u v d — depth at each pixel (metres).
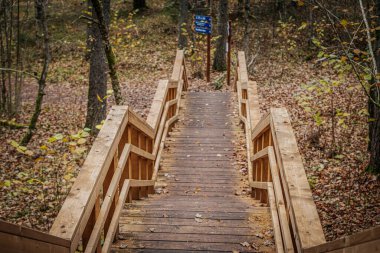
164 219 4.65
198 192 6.96
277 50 21.55
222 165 8.50
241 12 26.33
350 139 9.80
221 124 11.56
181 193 6.91
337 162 8.52
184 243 3.99
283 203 3.63
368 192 7.12
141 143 6.18
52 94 17.94
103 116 11.76
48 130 12.80
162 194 6.87
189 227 4.41
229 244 3.98
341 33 9.92
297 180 2.88
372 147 7.58
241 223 4.55
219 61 20.38
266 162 5.57
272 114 4.30
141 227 4.37
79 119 13.91
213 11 27.25
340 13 12.68
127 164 4.88
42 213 6.80
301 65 19.19
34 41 23.39
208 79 18.53
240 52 15.00
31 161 9.71
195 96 14.54
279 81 17.06
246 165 8.43
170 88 11.09
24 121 14.09
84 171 3.06
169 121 10.58
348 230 6.12
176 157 8.96
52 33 25.27
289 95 14.45
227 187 7.21
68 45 23.77
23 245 1.75
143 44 23.41
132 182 4.93
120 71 20.62
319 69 18.06
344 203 6.93
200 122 11.74
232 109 12.99
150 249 3.84
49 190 7.59
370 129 8.45
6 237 1.62
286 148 3.42
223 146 9.71
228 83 17.78
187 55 22.03
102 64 11.58
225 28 20.05
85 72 20.95
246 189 7.06
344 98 12.84
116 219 3.84
